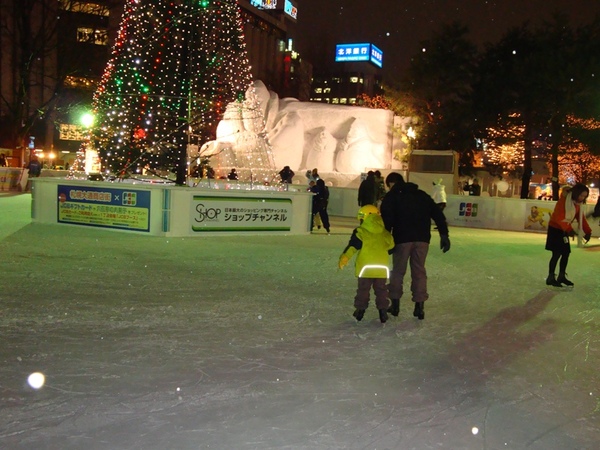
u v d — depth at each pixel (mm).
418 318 7293
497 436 4000
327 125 36656
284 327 6582
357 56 119875
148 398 4352
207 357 5371
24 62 37000
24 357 5133
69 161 58219
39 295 7480
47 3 39344
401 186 7355
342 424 4062
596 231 21938
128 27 18438
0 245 11398
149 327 6285
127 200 14445
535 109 34875
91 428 3820
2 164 35875
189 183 20844
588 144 32156
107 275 9039
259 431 3887
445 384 4977
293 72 89500
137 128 18953
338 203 26844
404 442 3836
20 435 3686
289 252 12789
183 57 17078
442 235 7293
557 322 7441
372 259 6844
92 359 5164
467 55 40156
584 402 4715
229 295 8109
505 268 12180
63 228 14742
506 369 5469
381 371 5230
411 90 40344
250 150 25406
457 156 30500
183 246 12750
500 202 23922
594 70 32719
